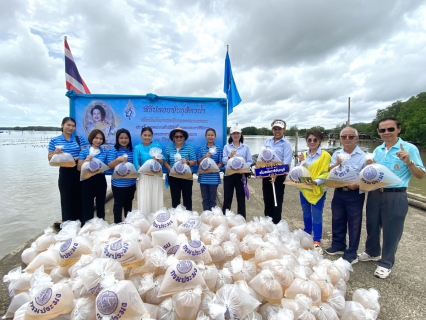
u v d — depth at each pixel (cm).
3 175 1280
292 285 217
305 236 334
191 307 186
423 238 438
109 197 724
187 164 440
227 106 518
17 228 648
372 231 347
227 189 454
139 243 247
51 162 384
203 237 270
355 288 298
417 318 249
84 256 229
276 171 419
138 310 181
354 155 350
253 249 263
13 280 240
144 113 502
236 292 194
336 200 367
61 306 192
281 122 436
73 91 486
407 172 312
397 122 318
